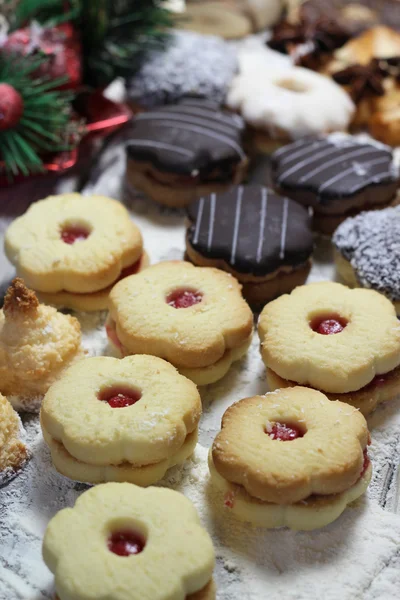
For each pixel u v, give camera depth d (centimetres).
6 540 39
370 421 42
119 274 46
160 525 36
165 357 43
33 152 51
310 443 39
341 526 39
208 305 44
